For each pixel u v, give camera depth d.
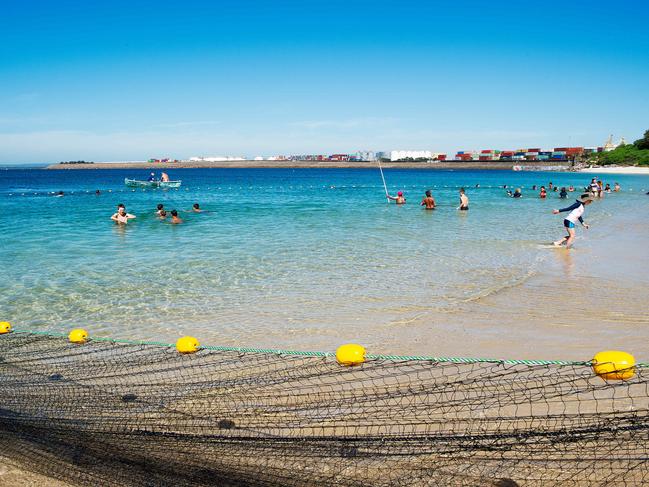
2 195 45.47
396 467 3.52
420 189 55.47
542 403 4.34
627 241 16.50
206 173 157.88
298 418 4.14
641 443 3.48
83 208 30.55
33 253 14.29
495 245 15.52
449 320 7.96
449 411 4.14
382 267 12.16
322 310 8.59
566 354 6.39
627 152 148.25
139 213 26.77
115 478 3.52
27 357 5.66
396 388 4.71
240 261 12.98
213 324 7.89
